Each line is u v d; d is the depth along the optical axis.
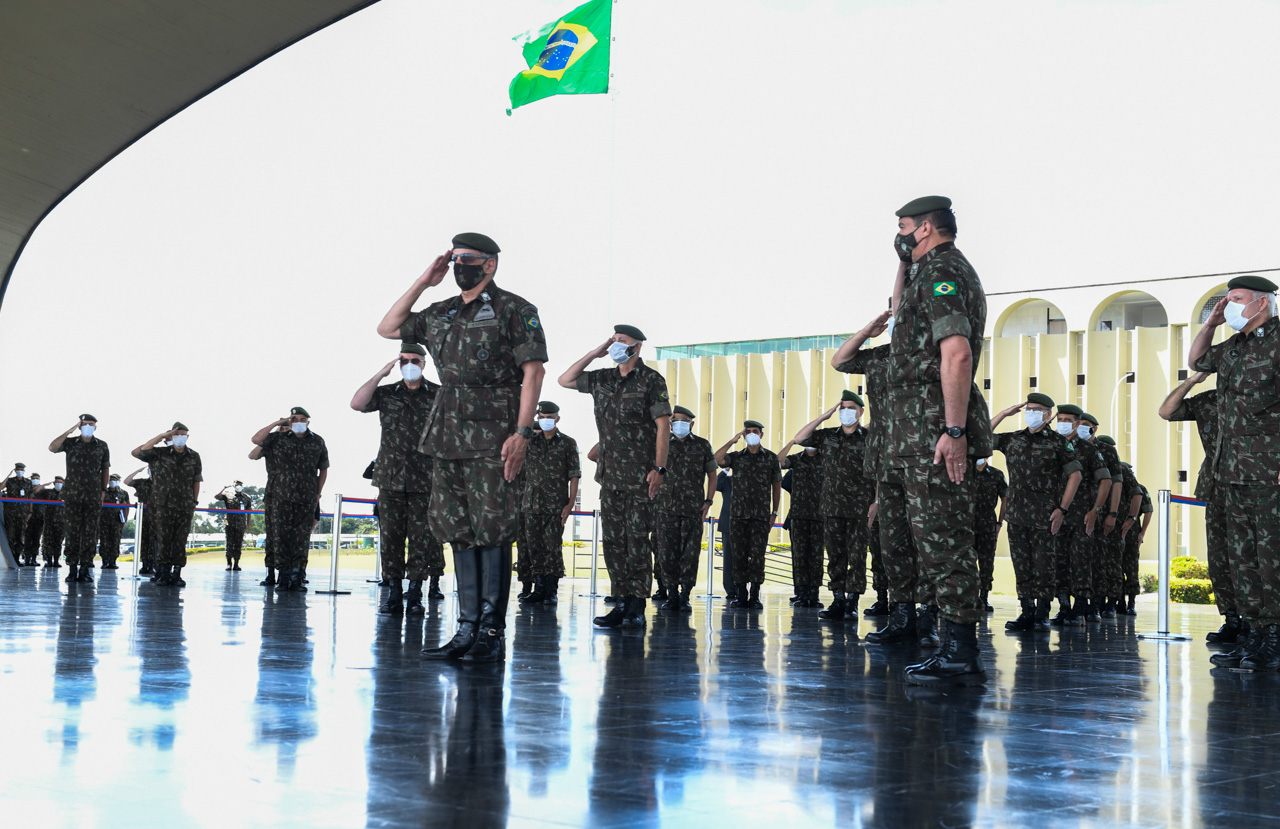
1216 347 5.81
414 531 7.83
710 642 5.86
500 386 4.68
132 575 13.97
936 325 4.19
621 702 3.35
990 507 10.54
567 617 7.87
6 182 12.64
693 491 10.15
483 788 2.13
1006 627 8.40
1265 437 5.51
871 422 6.32
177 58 10.47
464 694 3.45
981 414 4.31
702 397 37.50
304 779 2.18
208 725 2.77
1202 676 4.81
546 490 10.38
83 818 1.85
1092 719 3.27
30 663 4.00
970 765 2.47
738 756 2.51
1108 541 11.47
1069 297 31.59
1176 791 2.25
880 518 6.17
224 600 8.63
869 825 1.91
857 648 5.68
